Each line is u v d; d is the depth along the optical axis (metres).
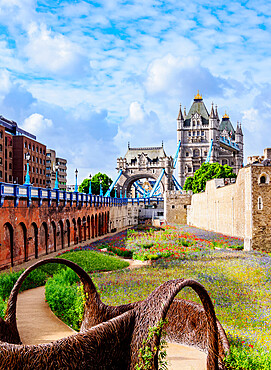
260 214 46.34
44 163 117.00
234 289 24.22
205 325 14.83
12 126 112.31
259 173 46.41
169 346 15.55
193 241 53.19
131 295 22.61
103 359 10.00
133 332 10.47
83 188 131.88
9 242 37.22
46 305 22.27
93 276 30.17
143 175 158.62
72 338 9.84
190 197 104.19
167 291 10.26
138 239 58.44
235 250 45.53
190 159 196.00
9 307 14.05
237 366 11.89
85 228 68.94
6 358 8.97
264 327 17.36
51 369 9.29
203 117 198.50
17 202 38.22
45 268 34.31
